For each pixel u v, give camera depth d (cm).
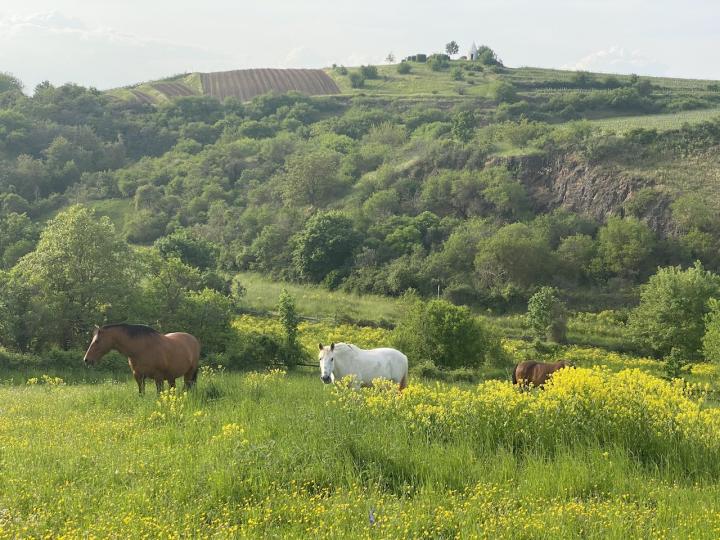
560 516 687
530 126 8438
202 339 3102
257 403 1324
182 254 5975
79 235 2942
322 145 10262
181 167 9875
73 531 638
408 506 723
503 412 995
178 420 1151
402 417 1027
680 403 1012
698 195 6600
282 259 6931
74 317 2902
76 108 12569
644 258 6172
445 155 8269
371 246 6756
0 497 751
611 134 7844
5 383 2180
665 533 660
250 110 13462
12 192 9088
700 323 4197
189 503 740
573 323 5200
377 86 14962
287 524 677
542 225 6794
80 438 1026
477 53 17150
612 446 917
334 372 1535
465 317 3331
